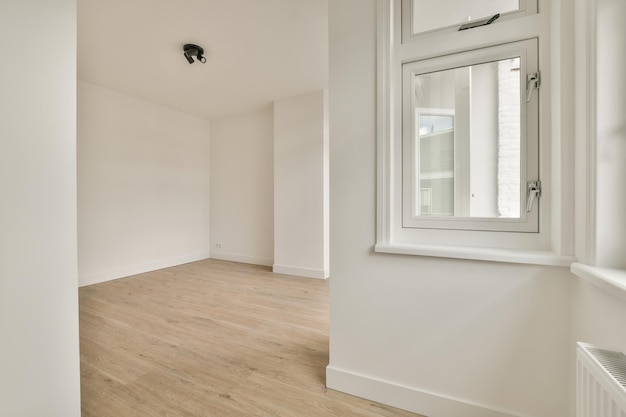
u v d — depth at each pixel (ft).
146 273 13.75
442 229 4.73
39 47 3.65
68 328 3.95
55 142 3.80
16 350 3.50
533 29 4.17
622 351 2.82
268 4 7.25
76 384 4.03
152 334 7.43
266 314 8.79
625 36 3.26
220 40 8.87
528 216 4.27
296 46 9.25
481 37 4.43
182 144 15.84
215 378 5.57
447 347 4.43
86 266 11.85
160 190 14.75
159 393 5.11
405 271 4.66
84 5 7.20
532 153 4.26
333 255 5.18
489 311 4.19
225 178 16.84
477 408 4.24
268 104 14.69
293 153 13.57
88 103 11.93
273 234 15.43
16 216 3.49
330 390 5.18
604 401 2.39
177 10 7.47
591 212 3.40
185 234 16.02
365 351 4.97
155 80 11.79
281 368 5.91
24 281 3.56
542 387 3.94
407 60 4.85
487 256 4.09
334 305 5.19
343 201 5.10
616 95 3.29
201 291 11.02
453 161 4.78
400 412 4.62
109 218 12.63
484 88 4.58
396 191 4.98
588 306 3.42
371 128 4.87
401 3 4.91
